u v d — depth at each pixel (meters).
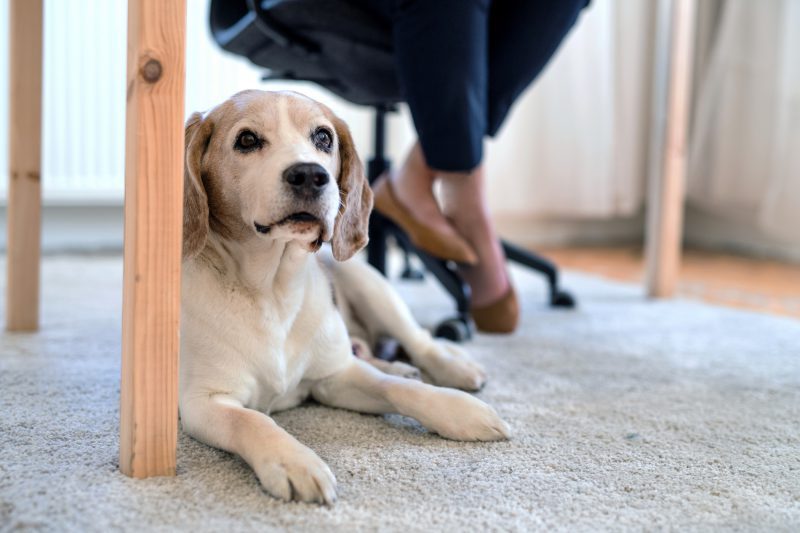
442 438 1.02
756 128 3.33
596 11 3.40
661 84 2.21
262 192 0.94
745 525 0.80
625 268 3.00
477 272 1.65
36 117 1.54
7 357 1.36
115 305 1.87
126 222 0.85
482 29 1.38
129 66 0.82
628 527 0.79
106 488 0.83
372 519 0.78
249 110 1.00
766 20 3.28
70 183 2.74
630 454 0.99
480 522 0.78
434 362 1.29
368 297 1.35
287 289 1.04
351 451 0.97
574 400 1.22
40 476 0.85
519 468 0.93
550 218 3.81
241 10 1.71
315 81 1.70
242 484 0.85
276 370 1.03
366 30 1.44
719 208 3.57
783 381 1.37
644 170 3.77
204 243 0.99
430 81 1.38
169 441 0.86
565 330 1.77
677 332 1.78
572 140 3.51
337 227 1.10
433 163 1.45
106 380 1.24
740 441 1.06
